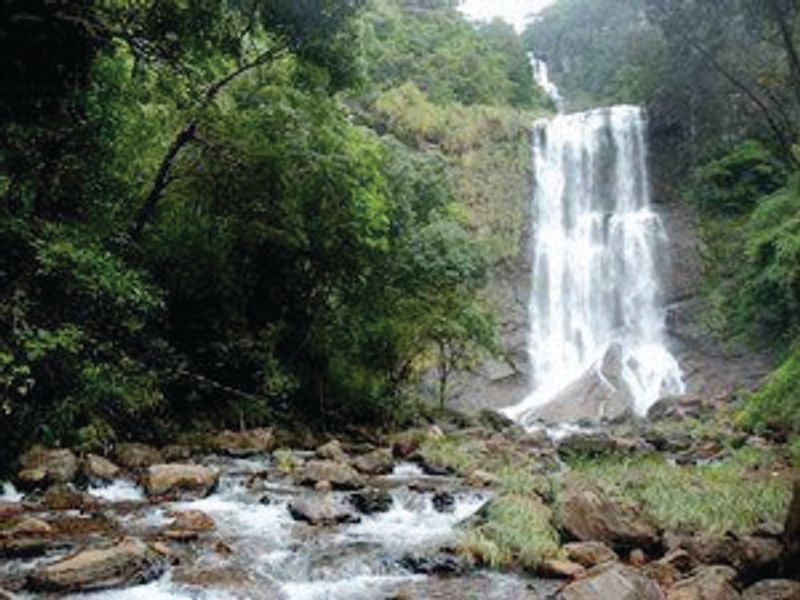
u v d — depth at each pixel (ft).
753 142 136.36
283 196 60.23
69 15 31.01
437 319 81.25
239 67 55.62
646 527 32.14
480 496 41.34
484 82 188.96
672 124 148.66
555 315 142.10
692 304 133.39
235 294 64.95
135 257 52.85
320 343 74.18
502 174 149.59
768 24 56.03
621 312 140.05
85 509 35.06
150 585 25.39
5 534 29.73
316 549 30.94
